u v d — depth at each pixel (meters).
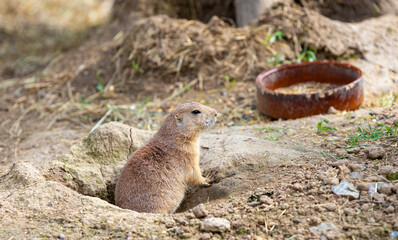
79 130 12.27
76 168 8.59
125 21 16.69
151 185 7.68
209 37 13.73
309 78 12.28
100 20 21.05
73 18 21.84
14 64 17.48
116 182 8.52
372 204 6.27
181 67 13.66
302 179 7.28
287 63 13.11
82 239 6.31
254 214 6.57
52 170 8.38
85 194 8.41
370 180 6.80
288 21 13.66
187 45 13.67
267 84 11.84
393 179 6.75
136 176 7.71
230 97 12.62
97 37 17.30
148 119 12.20
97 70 15.06
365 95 11.96
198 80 13.48
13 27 21.28
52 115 13.30
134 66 13.88
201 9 16.20
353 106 10.66
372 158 7.51
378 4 15.02
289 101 10.62
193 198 8.30
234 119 11.63
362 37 13.63
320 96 10.41
